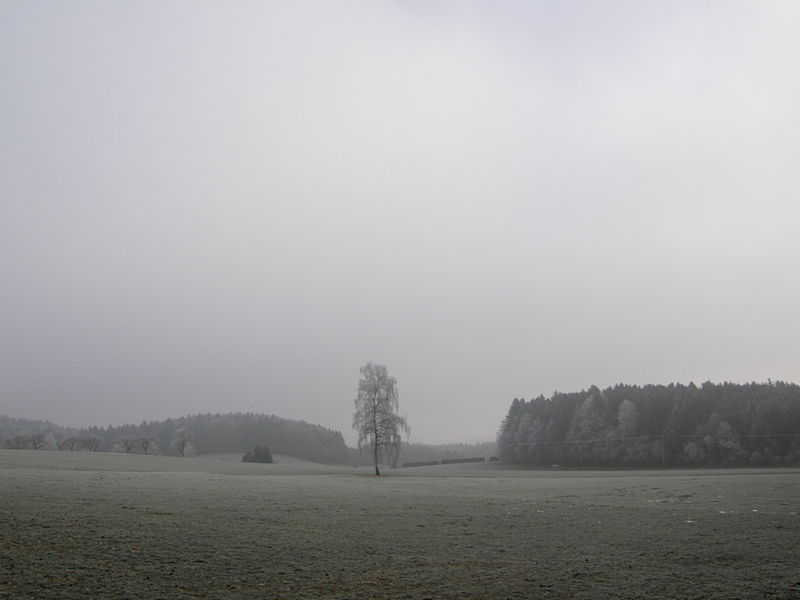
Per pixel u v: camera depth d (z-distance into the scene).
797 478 70.88
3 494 29.20
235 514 26.55
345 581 15.41
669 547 20.72
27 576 14.54
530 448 184.00
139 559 16.83
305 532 22.47
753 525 26.12
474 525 25.70
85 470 63.97
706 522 27.22
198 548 18.62
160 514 25.27
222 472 80.25
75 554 16.92
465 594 14.47
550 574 16.61
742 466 141.50
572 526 25.78
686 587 15.30
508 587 15.16
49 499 28.27
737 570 17.19
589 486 56.84
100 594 13.49
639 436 159.50
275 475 76.56
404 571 16.66
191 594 13.80
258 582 15.04
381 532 23.16
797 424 142.12
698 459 146.75
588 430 170.75
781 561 18.39
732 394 163.50
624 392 181.62
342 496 38.50
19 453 102.88
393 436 93.56
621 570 17.16
